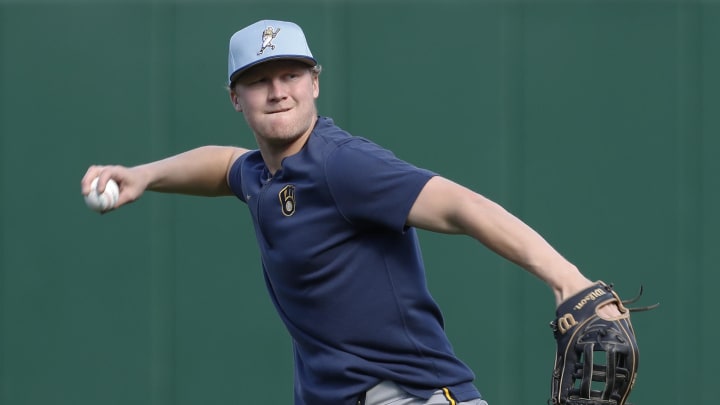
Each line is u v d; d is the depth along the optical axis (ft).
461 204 32.65
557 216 69.00
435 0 69.05
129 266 69.31
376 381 36.37
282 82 35.65
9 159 69.36
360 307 35.91
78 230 69.36
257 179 37.99
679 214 68.80
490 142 69.00
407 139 69.00
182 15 69.31
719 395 68.59
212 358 69.15
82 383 69.31
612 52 69.05
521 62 69.15
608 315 30.68
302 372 38.75
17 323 69.36
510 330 68.49
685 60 69.00
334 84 69.10
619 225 68.90
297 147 36.29
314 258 35.68
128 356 69.26
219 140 69.21
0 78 69.46
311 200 35.42
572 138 69.05
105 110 69.36
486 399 68.59
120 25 69.41
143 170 39.52
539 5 69.15
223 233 69.31
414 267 36.55
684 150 68.74
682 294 68.80
